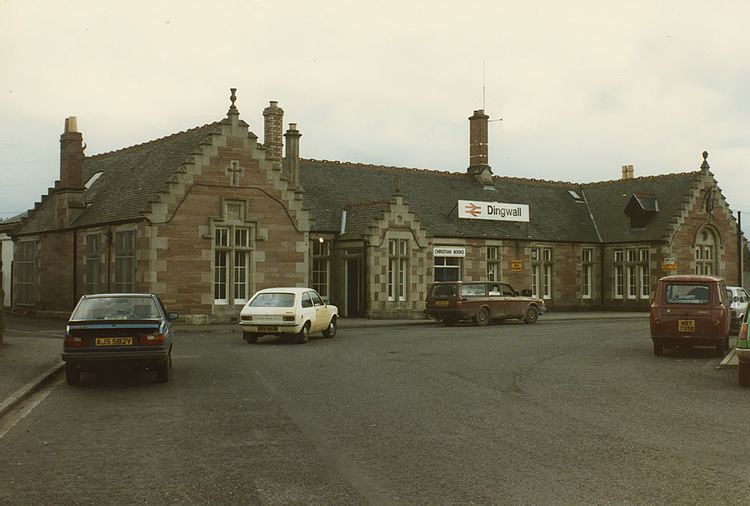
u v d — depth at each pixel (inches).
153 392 493.0
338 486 266.4
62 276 1346.0
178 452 321.4
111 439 349.1
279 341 888.3
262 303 860.6
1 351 716.7
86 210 1327.5
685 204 1699.1
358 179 1541.6
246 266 1198.3
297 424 381.1
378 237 1309.1
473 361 669.9
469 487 264.4
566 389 503.2
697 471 286.7
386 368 615.2
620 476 278.8
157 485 269.4
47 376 558.6
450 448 326.0
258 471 288.0
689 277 740.7
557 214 1790.1
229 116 1175.6
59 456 315.6
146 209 1093.1
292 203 1237.7
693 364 655.1
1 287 780.0
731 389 506.6
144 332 524.7
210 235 1147.9
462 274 1525.6
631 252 1742.1
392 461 303.0
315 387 508.7
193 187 1136.2
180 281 1120.8
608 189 1907.0
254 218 1197.7
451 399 458.6
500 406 434.0
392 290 1338.6
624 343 863.7
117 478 279.4
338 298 1359.5
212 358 693.3
